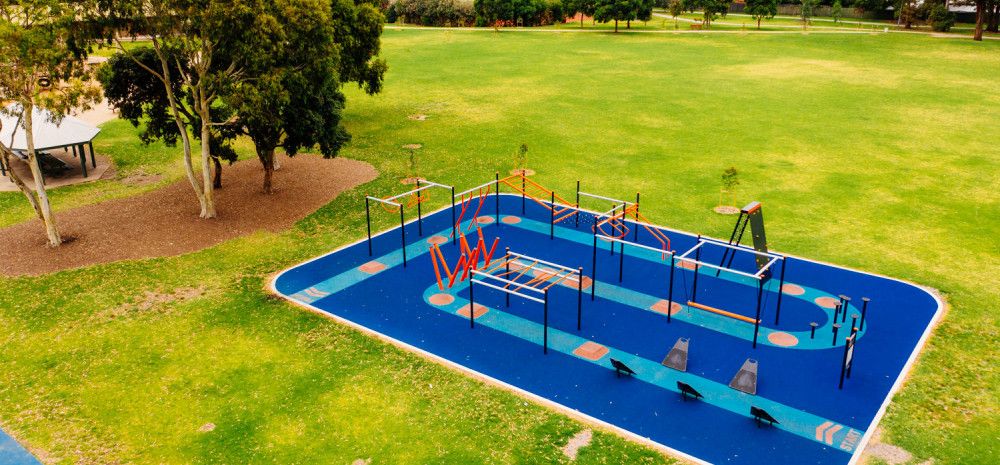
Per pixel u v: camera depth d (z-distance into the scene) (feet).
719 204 106.63
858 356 64.75
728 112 167.94
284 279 83.25
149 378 62.54
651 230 97.25
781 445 52.47
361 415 56.80
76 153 137.39
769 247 90.53
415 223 102.06
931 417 55.52
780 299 70.59
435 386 60.80
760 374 62.08
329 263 87.97
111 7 81.30
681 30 348.18
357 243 94.58
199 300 77.71
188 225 100.01
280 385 61.16
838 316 72.23
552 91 195.31
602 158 131.75
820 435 53.52
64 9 79.20
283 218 103.35
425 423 55.72
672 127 154.40
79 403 59.06
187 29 87.40
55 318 73.72
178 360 65.41
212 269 85.97
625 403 58.13
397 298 78.28
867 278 81.10
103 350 67.41
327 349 67.15
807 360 64.28
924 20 352.69
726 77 214.48
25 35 77.00
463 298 78.43
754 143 140.56
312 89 95.30
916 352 65.00
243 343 68.39
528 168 126.41
